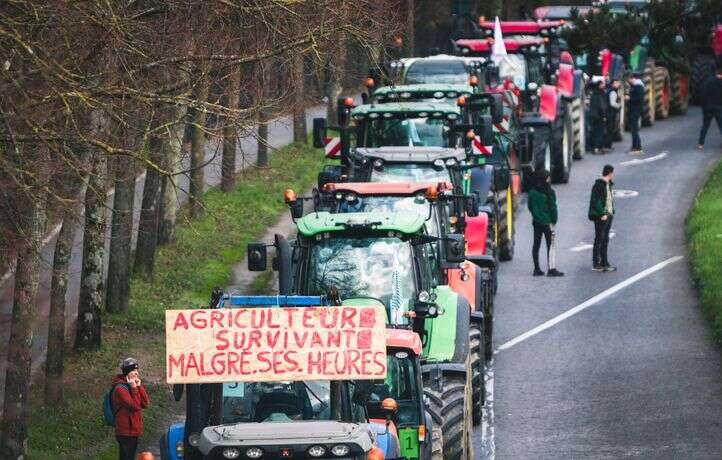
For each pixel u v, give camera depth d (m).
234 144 53.25
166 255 65.25
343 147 58.69
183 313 26.64
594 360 48.94
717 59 97.88
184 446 28.42
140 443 41.75
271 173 83.75
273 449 25.95
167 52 36.66
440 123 57.84
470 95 63.47
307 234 38.62
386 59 57.34
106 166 39.84
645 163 85.50
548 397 45.03
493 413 43.53
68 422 43.34
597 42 89.50
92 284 50.53
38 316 55.84
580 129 86.75
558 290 58.88
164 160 41.66
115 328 54.06
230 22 38.91
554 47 83.62
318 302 29.17
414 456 31.39
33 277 38.97
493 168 60.41
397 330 32.22
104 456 40.97
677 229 68.81
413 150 52.12
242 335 26.64
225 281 62.75
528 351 50.44
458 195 46.72
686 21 96.56
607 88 89.69
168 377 26.55
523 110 77.88
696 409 43.22
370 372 26.58
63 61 33.34
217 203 75.19
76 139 31.83
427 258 39.81
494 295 56.47
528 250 66.38
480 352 42.62
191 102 34.62
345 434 26.38
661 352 49.56
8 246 32.66
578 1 115.00
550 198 60.56
